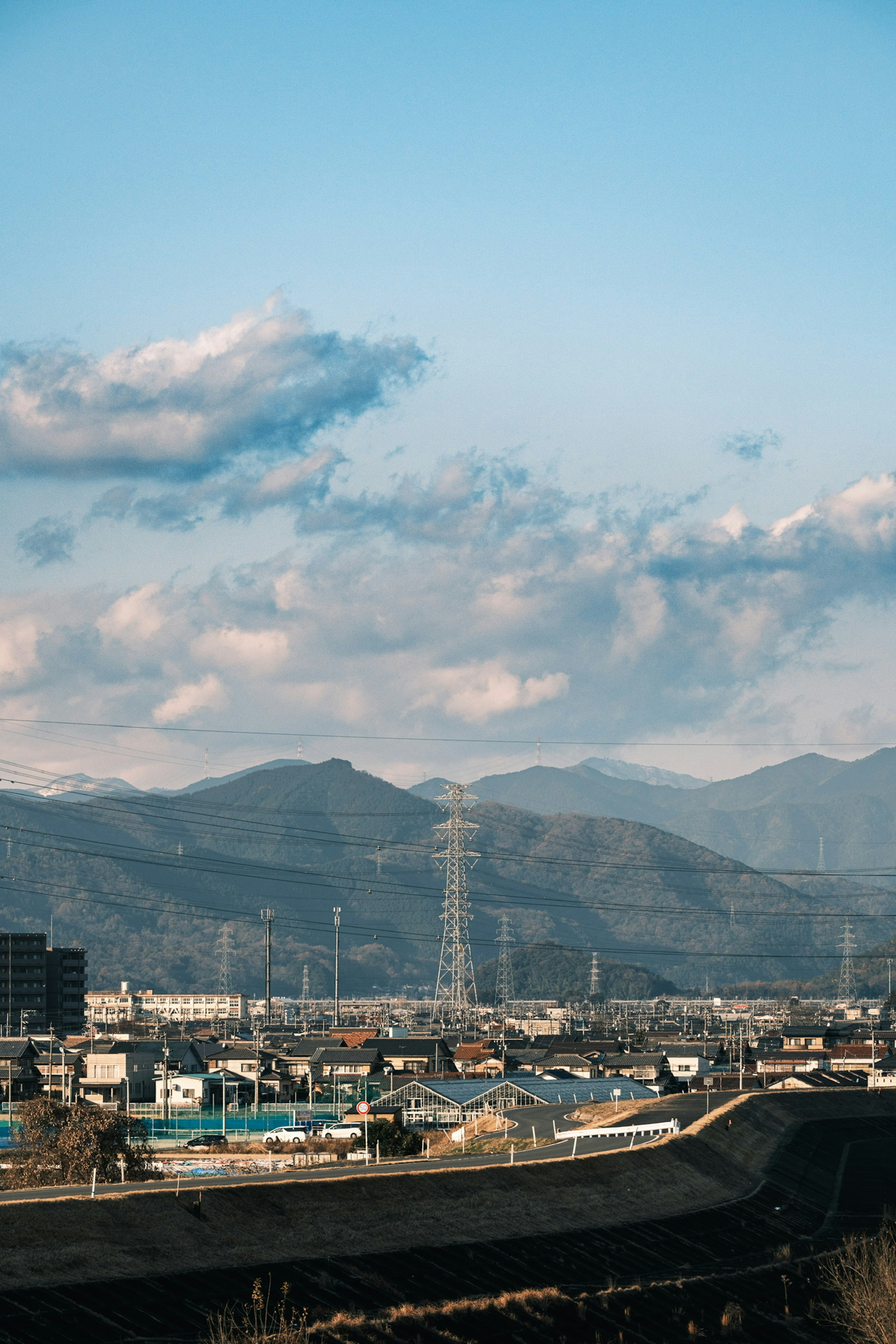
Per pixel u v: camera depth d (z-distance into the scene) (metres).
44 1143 118.44
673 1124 164.62
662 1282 103.62
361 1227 97.69
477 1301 90.06
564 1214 113.62
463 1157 137.12
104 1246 82.69
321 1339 78.88
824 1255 119.44
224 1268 85.44
